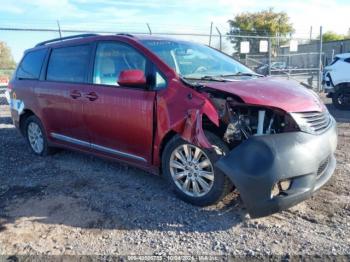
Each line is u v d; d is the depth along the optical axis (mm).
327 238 3342
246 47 15164
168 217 3811
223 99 3711
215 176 3721
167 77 4109
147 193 4426
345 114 10602
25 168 5570
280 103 3660
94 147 5020
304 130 3617
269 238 3371
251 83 4043
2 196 4508
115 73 4645
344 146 6496
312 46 26656
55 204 4211
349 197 4164
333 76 11586
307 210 3865
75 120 5148
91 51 5012
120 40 4688
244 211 3857
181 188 4094
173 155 4066
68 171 5332
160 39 4832
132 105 4301
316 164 3557
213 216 3793
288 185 3510
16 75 6477
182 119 3805
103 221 3777
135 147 4430
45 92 5609
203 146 3643
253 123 3783
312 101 3936
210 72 4539
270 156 3385
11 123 9484
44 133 5898
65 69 5398
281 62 19328
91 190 4586
